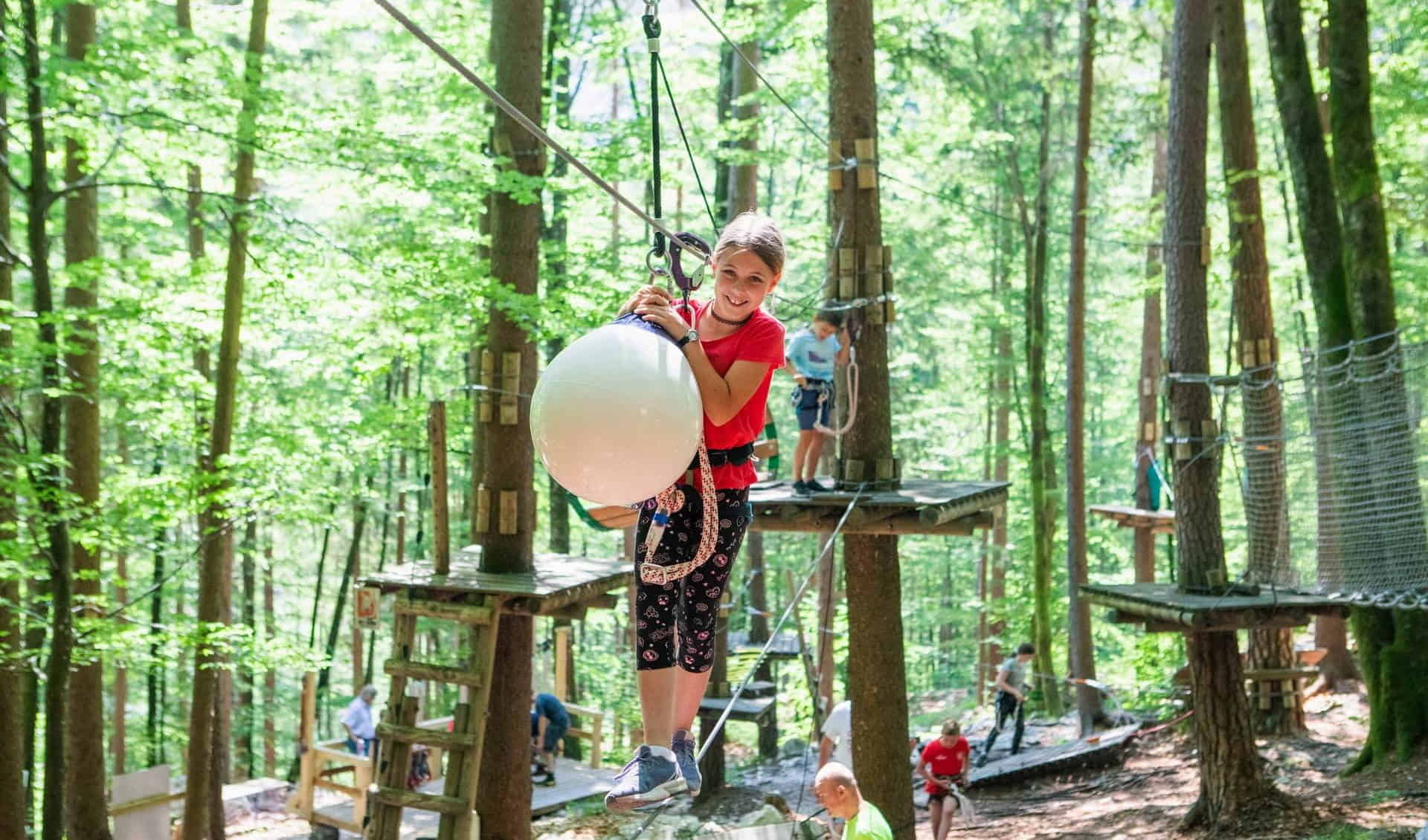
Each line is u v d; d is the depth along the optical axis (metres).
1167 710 17.38
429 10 13.92
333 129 9.82
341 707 25.84
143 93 9.35
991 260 27.16
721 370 2.44
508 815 10.21
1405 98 13.36
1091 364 33.44
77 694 11.54
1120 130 20.75
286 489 11.25
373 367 12.59
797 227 18.75
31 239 8.80
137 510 9.92
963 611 26.45
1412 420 9.81
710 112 22.47
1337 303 11.41
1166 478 17.91
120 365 10.75
